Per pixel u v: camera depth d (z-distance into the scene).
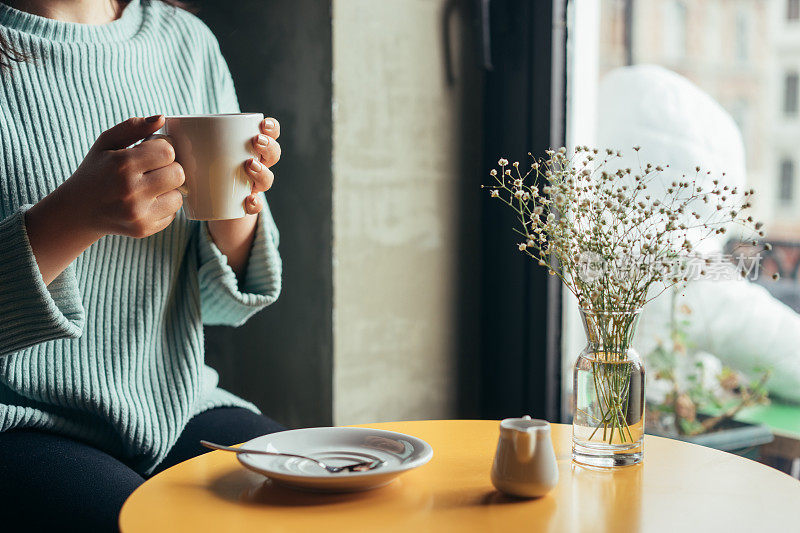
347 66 1.58
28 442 1.01
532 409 1.78
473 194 1.83
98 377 1.10
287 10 1.64
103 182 0.86
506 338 1.82
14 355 1.05
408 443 0.86
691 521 0.73
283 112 1.68
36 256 0.91
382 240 1.67
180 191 0.89
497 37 1.77
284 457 0.85
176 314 1.19
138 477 1.02
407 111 1.69
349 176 1.61
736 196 1.51
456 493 0.80
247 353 1.83
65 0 1.14
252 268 1.18
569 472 0.87
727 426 1.59
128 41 1.17
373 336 1.68
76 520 0.91
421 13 1.69
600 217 0.93
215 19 1.81
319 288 1.63
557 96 1.69
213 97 1.31
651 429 1.70
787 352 1.49
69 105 1.10
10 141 1.05
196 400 1.18
